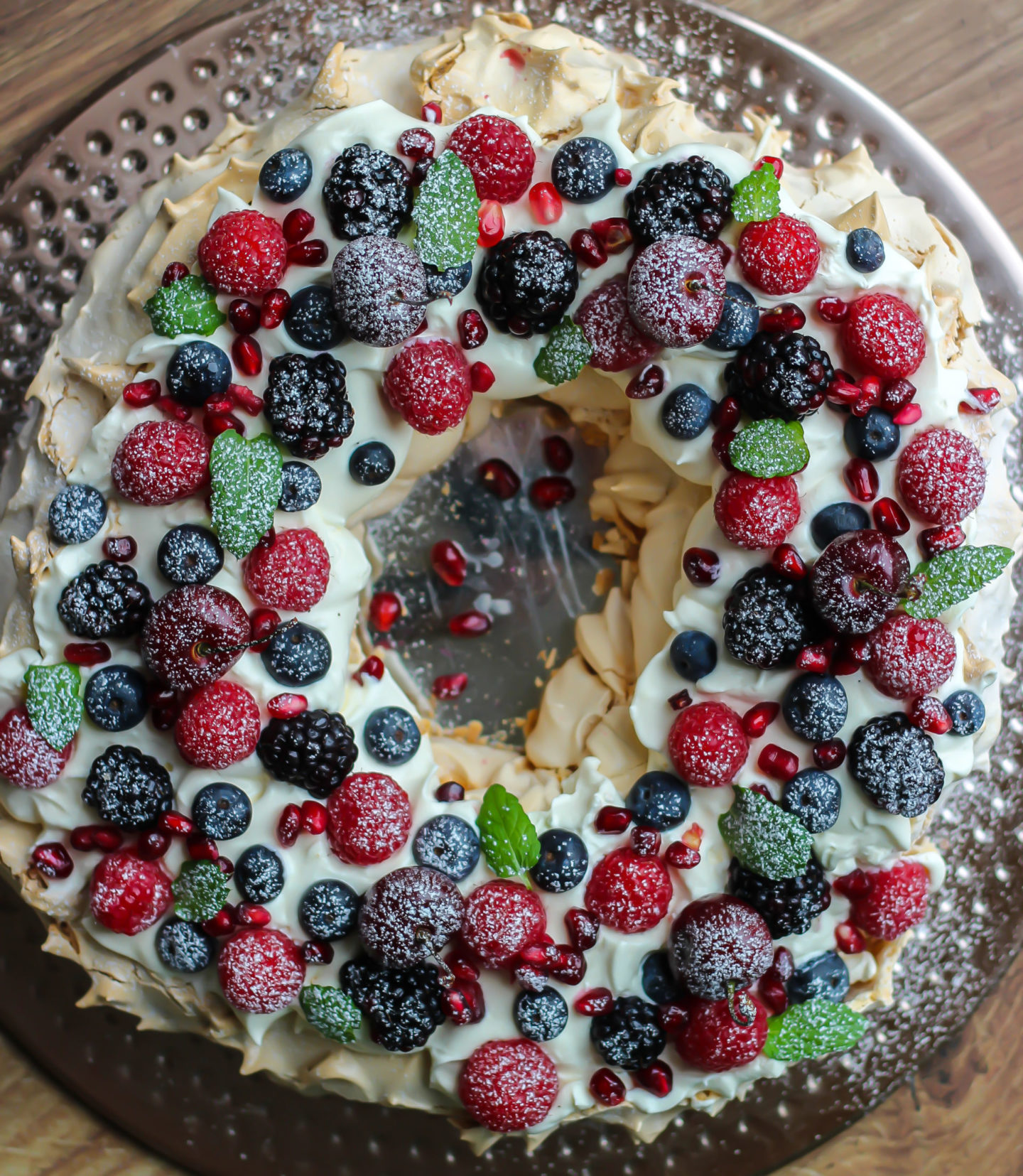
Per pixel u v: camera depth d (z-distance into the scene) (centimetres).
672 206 32
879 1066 40
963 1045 41
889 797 33
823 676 33
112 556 32
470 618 40
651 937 34
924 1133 41
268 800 33
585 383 37
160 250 34
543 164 34
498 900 32
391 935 31
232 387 32
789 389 32
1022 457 40
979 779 39
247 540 31
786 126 40
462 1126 35
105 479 33
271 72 39
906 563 32
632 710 34
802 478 33
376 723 34
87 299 36
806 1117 39
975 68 43
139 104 39
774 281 33
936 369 34
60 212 39
